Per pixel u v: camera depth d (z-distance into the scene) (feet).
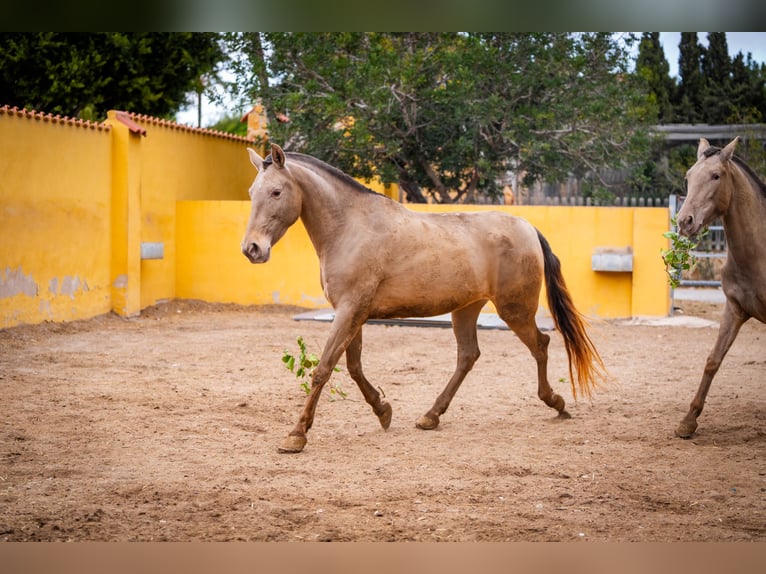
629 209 48.98
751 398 27.99
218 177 60.59
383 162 60.39
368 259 21.90
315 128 58.49
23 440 22.21
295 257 53.26
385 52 55.62
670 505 17.34
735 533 15.65
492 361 36.06
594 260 48.83
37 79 60.70
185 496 17.63
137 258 48.93
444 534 15.48
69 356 35.58
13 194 39.55
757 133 78.33
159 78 65.82
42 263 41.86
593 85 59.06
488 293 23.80
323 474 19.44
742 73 94.58
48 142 41.93
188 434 23.17
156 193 51.90
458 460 20.74
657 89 91.91
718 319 49.57
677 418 25.43
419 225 22.85
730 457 21.03
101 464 20.10
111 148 47.62
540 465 20.25
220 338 41.78
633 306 48.85
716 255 56.49
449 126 59.21
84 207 45.09
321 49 57.00
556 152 58.95
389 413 23.89
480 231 23.75
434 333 43.96
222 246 54.03
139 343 39.78
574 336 24.57
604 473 19.62
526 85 58.44
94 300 46.29
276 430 23.90
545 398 25.05
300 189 21.88
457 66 55.72
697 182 21.79
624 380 31.78
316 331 44.57
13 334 39.17
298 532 15.57
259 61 58.70
